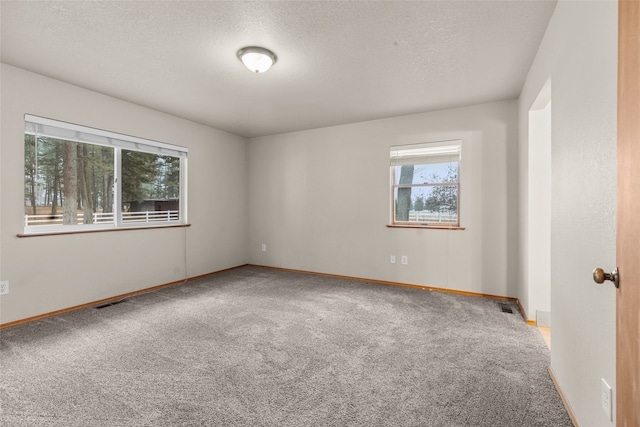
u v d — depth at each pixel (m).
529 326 2.88
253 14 2.07
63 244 3.22
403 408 1.72
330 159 4.92
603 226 1.26
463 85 3.26
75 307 3.30
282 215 5.39
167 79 3.12
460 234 3.95
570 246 1.66
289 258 5.33
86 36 2.34
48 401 1.75
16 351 2.35
